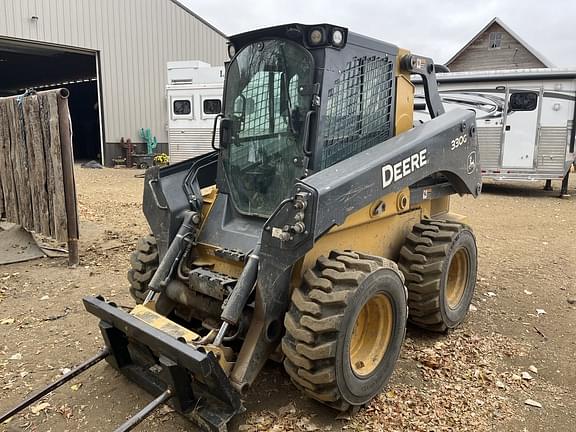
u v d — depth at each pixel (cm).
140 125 2134
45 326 449
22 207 694
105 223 862
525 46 2878
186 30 2252
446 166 405
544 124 1230
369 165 321
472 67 3052
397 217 405
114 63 2020
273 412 318
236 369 295
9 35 1705
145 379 330
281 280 296
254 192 361
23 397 339
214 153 426
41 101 607
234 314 296
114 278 579
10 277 583
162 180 380
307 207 281
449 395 341
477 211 1098
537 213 1079
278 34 344
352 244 354
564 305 516
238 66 370
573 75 1188
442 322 415
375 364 324
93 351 402
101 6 1950
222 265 348
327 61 328
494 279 600
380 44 374
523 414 323
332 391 291
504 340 428
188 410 294
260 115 357
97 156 2577
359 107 363
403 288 330
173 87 1680
